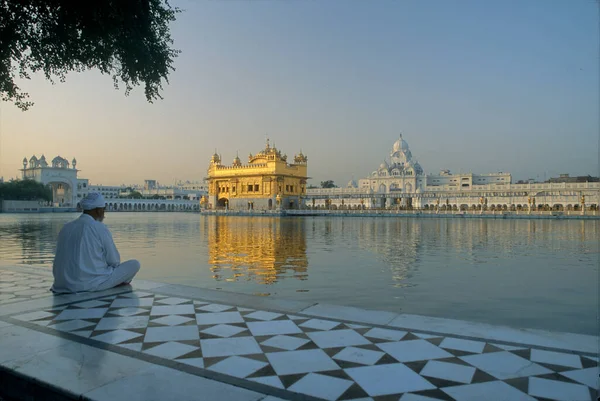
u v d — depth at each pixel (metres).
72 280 7.48
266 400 3.51
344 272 12.99
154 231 33.44
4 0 6.97
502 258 16.55
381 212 71.12
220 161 90.50
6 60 7.76
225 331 5.32
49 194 106.56
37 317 5.98
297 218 64.50
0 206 94.38
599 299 9.49
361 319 5.81
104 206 8.10
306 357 4.45
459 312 8.37
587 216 59.34
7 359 4.41
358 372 4.07
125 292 7.48
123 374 4.03
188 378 3.94
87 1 6.97
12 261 15.35
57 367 4.20
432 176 122.12
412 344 4.82
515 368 4.14
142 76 8.59
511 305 8.93
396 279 11.84
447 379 3.91
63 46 8.04
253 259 16.06
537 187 94.50
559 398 3.53
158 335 5.18
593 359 4.34
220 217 70.25
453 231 33.50
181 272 12.99
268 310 6.30
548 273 13.01
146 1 7.76
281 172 79.19
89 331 5.35
